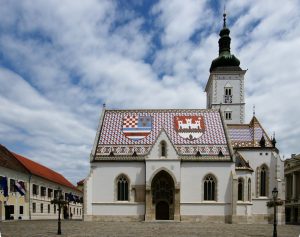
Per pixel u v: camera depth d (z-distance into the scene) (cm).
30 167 9138
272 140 7750
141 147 7194
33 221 6888
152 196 6869
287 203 11125
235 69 9838
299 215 10312
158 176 6919
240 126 8081
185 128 7569
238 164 7156
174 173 6719
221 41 10225
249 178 7031
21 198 8094
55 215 10250
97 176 6919
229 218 6706
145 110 8019
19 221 6844
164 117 7844
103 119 7844
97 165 6956
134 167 6925
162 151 6844
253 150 7544
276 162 7406
